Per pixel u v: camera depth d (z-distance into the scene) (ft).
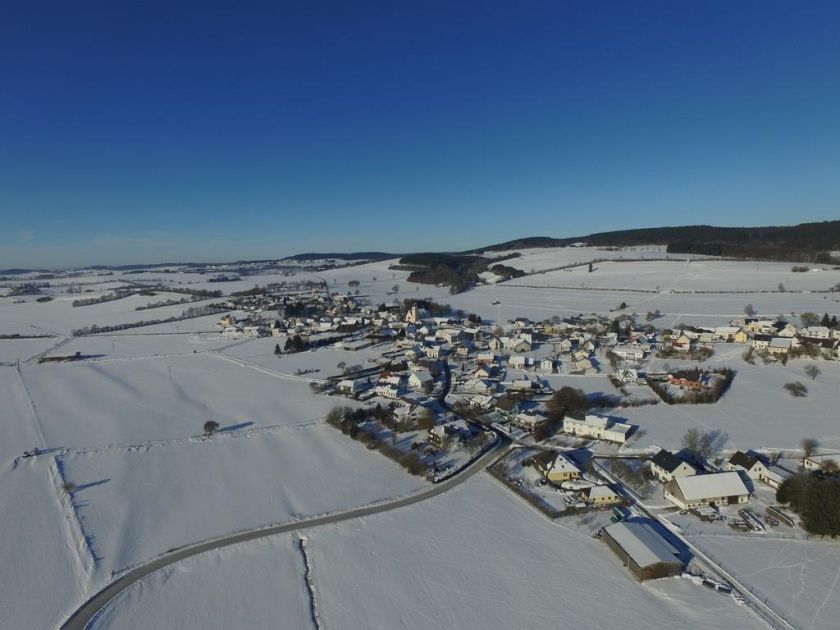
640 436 296.51
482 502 236.43
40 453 301.63
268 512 234.79
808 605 165.58
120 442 318.65
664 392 358.23
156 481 266.36
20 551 208.23
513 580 183.52
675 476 237.66
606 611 167.22
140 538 216.54
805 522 203.62
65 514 234.79
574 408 338.13
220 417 364.79
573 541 204.95
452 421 331.57
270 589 183.21
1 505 243.40
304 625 166.09
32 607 177.27
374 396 397.80
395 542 208.13
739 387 369.50
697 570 184.44
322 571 192.24
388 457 285.43
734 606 166.71
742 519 213.05
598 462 269.23
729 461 256.11
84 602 178.70
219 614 171.83
